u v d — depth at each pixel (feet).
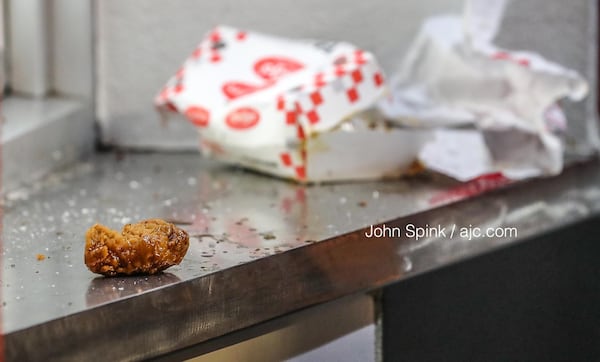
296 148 3.50
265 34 4.16
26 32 4.01
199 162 3.95
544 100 3.73
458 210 3.39
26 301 2.54
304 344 2.92
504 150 3.78
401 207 3.31
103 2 4.09
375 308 3.12
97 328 2.52
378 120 3.73
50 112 3.84
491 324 3.44
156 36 4.12
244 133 3.55
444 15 4.21
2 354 2.38
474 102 3.83
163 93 3.72
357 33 4.19
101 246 2.68
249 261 2.80
